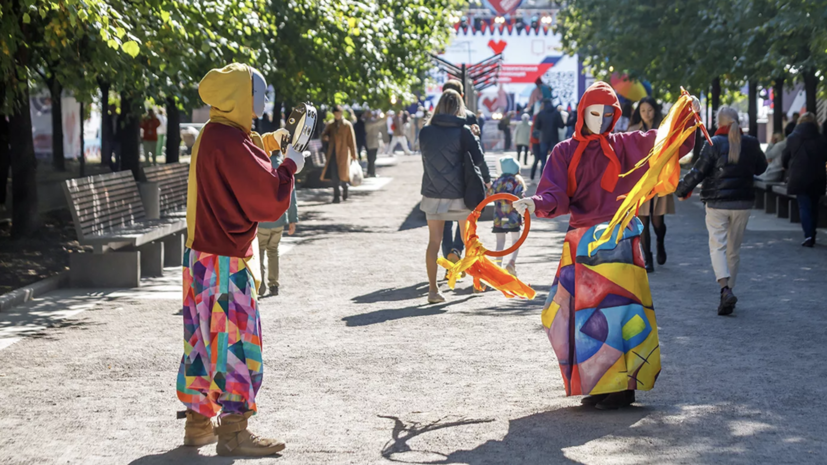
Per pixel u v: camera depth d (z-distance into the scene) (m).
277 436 5.24
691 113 5.43
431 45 20.92
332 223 17.42
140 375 6.70
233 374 4.85
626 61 22.34
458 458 4.81
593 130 5.66
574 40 30.73
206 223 4.84
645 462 4.70
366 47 16.19
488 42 48.03
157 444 5.14
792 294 9.62
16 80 11.88
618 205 5.69
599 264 5.60
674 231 15.34
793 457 4.76
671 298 9.52
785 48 16.02
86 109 29.47
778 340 7.54
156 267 11.51
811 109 20.22
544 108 26.70
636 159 5.70
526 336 7.83
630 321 5.58
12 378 6.63
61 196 21.53
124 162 17.06
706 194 8.80
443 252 11.94
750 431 5.19
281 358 7.16
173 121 20.80
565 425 5.35
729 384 6.22
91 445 5.13
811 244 13.23
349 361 7.04
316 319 8.73
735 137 8.69
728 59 18.50
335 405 5.86
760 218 16.84
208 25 12.11
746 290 9.91
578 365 5.62
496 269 6.03
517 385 6.30
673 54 21.09
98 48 11.06
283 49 15.97
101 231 11.02
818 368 6.62
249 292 4.91
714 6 18.05
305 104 4.93
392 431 5.30
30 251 12.63
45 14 9.77
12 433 5.36
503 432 5.24
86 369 6.88
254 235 4.95
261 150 4.88
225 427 4.90
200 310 4.87
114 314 9.06
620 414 5.55
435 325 8.35
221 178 4.80
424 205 9.55
